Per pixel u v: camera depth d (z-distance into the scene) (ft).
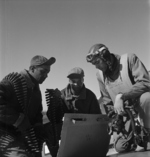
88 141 5.98
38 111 6.85
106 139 6.19
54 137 6.52
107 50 6.43
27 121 6.18
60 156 5.80
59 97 6.72
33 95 6.55
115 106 6.19
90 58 6.49
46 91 6.76
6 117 6.02
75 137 5.83
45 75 6.67
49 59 6.62
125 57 6.47
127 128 6.23
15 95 6.25
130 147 6.19
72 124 5.79
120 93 6.31
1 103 6.03
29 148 6.07
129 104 6.33
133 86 6.19
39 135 6.52
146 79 6.21
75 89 6.74
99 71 6.71
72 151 5.87
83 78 6.75
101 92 6.84
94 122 6.02
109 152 6.44
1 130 6.07
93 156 6.08
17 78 6.31
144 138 6.18
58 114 6.75
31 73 6.62
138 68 6.31
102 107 7.02
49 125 6.66
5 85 6.21
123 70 6.35
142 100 6.15
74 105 6.76
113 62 6.49
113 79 6.48
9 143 5.96
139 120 6.38
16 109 6.26
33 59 6.66
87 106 6.74
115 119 6.21
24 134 6.14
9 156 5.84
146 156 5.72
